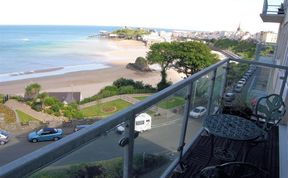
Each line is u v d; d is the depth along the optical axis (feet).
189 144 8.70
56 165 2.75
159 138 5.81
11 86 95.25
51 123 55.21
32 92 71.20
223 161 8.15
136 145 4.80
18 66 140.05
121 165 4.22
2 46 223.92
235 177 5.04
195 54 101.45
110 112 67.77
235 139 6.36
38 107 64.44
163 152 6.26
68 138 2.86
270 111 9.11
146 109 4.70
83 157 3.17
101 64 154.40
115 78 115.65
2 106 66.54
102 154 3.54
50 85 98.53
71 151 2.90
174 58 103.09
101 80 110.93
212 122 7.30
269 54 35.60
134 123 4.29
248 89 12.71
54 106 64.03
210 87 9.50
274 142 9.78
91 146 3.30
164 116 5.77
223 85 11.67
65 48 225.97
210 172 5.01
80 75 120.57
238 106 11.78
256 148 9.27
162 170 6.53
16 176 2.25
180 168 7.60
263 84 13.19
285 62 20.34
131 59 176.65
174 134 6.86
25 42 264.11
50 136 43.88
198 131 9.31
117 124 3.74
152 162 5.71
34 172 2.46
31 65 144.56
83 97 81.82
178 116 6.74
